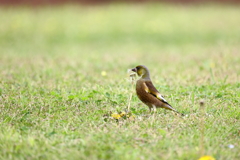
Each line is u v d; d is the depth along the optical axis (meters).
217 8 42.53
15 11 40.69
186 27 34.28
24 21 36.41
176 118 9.48
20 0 44.28
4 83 13.30
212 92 11.87
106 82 13.93
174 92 12.16
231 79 14.21
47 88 12.70
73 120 9.38
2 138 8.05
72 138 8.17
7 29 33.97
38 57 21.61
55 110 10.15
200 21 36.41
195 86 12.62
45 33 33.00
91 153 7.25
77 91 12.14
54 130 8.67
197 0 45.53
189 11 40.84
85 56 22.39
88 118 9.58
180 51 24.41
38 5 44.06
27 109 10.17
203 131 8.45
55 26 34.91
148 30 33.62
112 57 21.94
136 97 11.42
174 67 17.80
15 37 31.53
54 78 14.81
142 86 9.97
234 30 32.47
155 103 9.91
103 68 17.92
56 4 44.84
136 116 9.77
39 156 7.30
